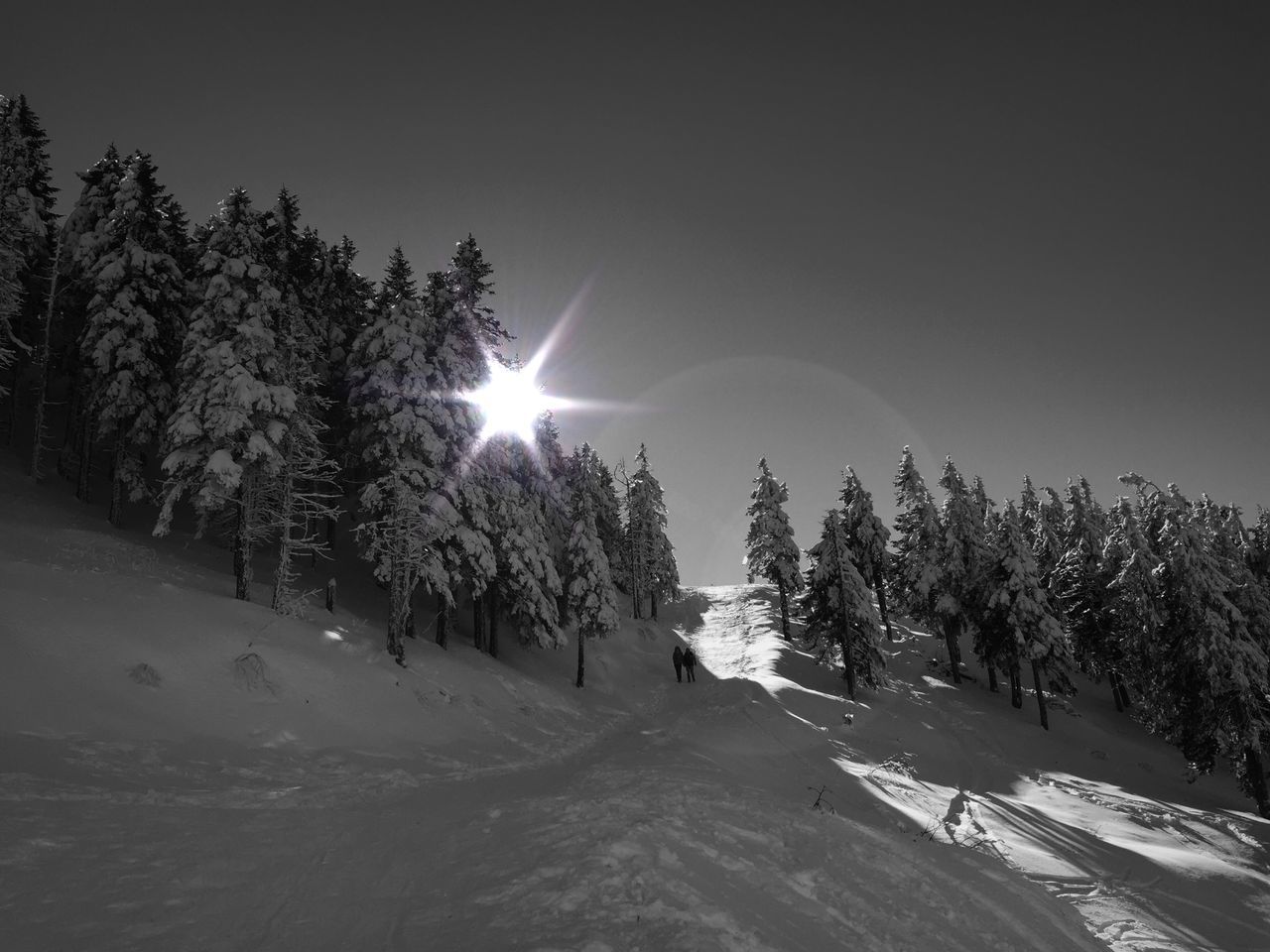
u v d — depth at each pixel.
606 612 34.12
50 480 28.28
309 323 28.39
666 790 11.98
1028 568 36.72
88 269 27.66
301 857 7.80
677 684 38.66
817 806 13.26
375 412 23.97
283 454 21.94
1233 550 38.06
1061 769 28.62
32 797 8.47
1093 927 10.98
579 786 13.13
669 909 5.98
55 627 13.69
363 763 13.85
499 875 6.97
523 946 5.19
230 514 21.86
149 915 5.95
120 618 15.20
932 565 43.91
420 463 23.72
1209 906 13.33
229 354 20.23
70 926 5.61
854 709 33.09
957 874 9.88
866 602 37.84
